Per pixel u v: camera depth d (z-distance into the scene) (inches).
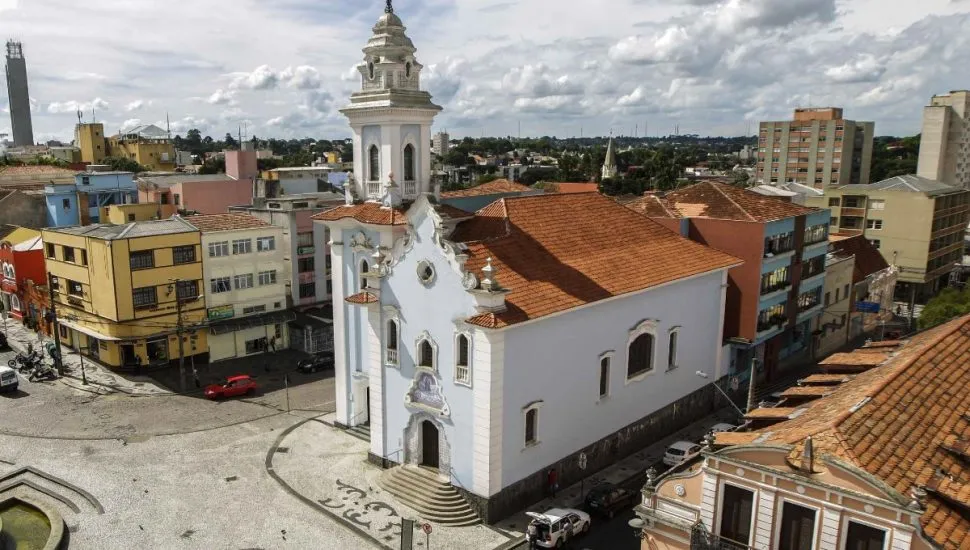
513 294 1296.8
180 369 2041.1
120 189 3272.6
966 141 5103.3
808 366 2281.0
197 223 2337.6
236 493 1387.8
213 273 2297.0
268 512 1315.2
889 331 2508.6
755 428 1004.6
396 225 1492.4
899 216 3265.3
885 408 837.2
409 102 1585.9
